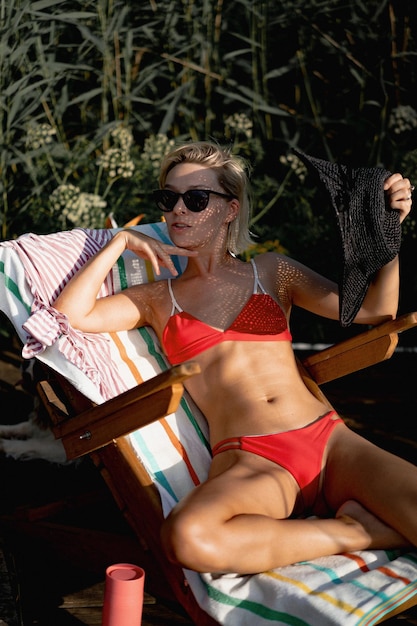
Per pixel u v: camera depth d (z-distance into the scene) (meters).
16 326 2.59
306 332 5.37
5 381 4.55
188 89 5.68
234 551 2.12
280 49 6.00
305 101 5.99
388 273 2.74
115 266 2.95
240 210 2.89
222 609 2.13
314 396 2.82
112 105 5.88
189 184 2.77
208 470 2.65
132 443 2.51
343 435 2.58
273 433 2.53
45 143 5.26
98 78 5.64
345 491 2.47
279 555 2.19
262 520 2.19
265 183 5.43
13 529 2.85
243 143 5.48
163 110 5.84
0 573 2.46
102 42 5.32
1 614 2.22
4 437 3.55
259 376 2.65
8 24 4.95
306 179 5.51
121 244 2.71
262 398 2.61
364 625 2.03
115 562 2.57
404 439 3.85
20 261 2.61
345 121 5.62
